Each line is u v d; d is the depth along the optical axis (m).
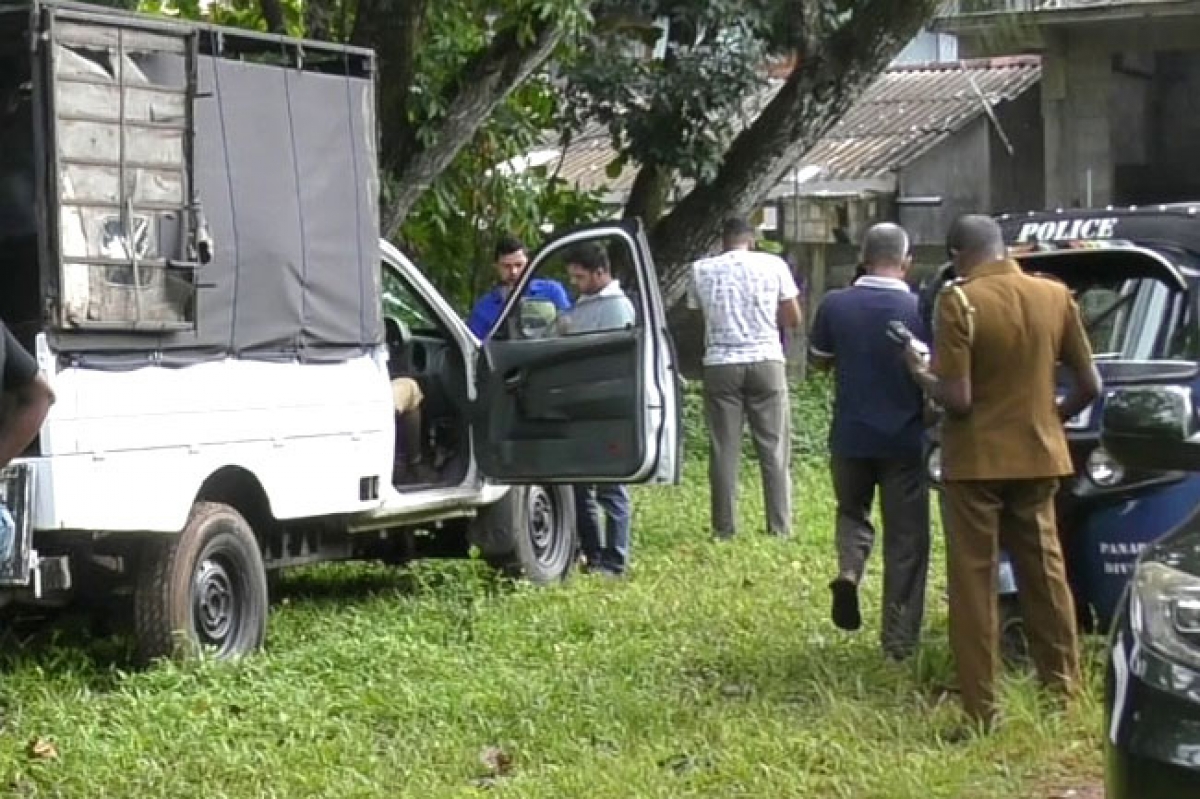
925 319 11.88
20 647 12.27
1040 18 26.14
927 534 11.48
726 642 12.21
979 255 10.17
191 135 11.57
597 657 11.91
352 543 14.01
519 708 10.64
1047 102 27.62
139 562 11.55
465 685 11.18
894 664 11.23
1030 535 10.17
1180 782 6.38
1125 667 6.70
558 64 21.28
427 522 14.15
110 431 10.98
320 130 12.86
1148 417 7.65
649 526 17.62
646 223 22.62
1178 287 11.27
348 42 18.94
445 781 9.48
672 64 21.30
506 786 9.22
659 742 9.95
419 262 21.75
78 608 11.90
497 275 19.92
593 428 13.88
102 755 9.82
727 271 16.84
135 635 11.58
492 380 14.16
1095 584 10.74
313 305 12.70
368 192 13.32
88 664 11.81
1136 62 28.55
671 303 21.89
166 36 11.48
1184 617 6.59
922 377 10.26
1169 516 10.53
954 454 10.08
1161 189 28.95
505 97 19.53
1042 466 10.02
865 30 21.27
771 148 21.48
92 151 11.00
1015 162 29.03
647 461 13.77
